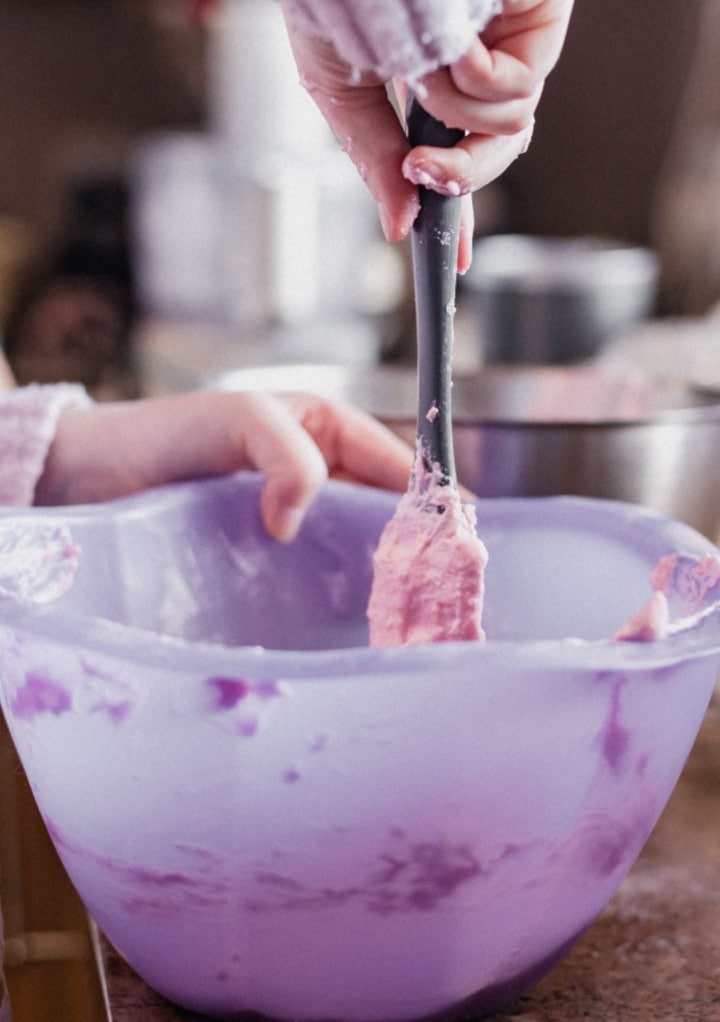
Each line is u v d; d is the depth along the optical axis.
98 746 0.34
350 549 0.54
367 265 2.26
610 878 0.38
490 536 0.50
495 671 0.32
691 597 0.41
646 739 0.35
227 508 0.54
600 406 0.81
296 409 0.61
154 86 3.09
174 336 2.14
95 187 2.67
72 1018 0.47
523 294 1.18
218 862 0.34
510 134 0.34
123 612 0.50
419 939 0.35
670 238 2.30
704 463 0.68
